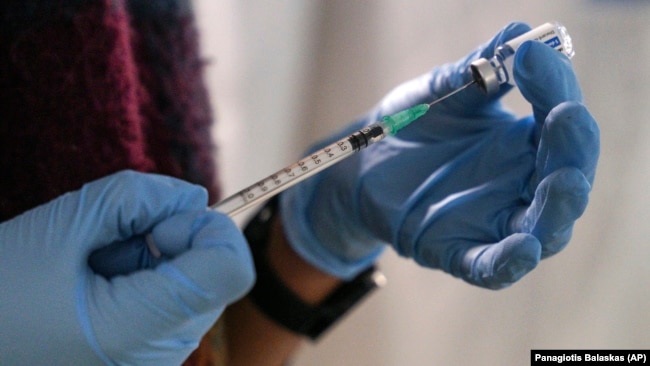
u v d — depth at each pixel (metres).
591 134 0.85
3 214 0.88
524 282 1.10
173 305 0.86
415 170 0.94
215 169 0.95
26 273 0.86
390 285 1.24
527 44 0.87
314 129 1.29
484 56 0.91
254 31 1.07
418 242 0.92
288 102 1.20
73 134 0.88
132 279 0.86
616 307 1.08
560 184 0.84
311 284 0.99
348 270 0.99
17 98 0.87
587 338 1.09
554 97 0.87
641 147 1.06
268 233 1.00
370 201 0.94
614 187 1.07
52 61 0.87
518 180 0.90
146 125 0.91
